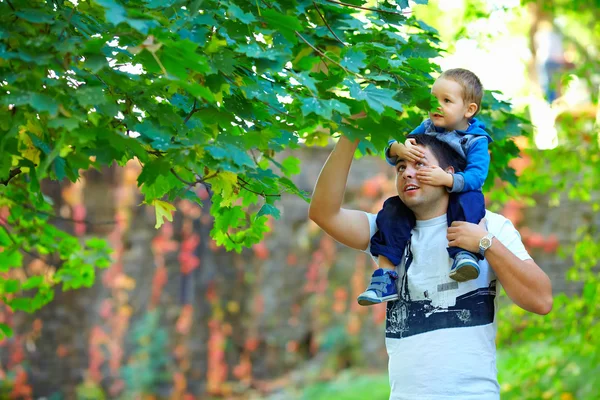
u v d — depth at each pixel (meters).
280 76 3.55
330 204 3.50
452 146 3.49
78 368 12.16
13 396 11.83
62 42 2.86
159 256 12.58
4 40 2.97
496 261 3.17
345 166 3.48
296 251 12.99
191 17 2.95
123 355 12.41
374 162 12.54
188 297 12.66
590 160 7.94
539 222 12.09
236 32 3.29
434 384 3.18
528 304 3.19
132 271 12.58
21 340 11.98
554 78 8.06
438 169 3.32
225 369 12.66
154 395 12.28
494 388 3.22
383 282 3.33
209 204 12.58
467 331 3.21
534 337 7.76
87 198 12.40
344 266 12.93
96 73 3.08
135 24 2.60
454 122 3.60
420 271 3.31
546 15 13.11
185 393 12.38
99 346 12.26
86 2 3.33
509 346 8.12
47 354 12.12
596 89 7.98
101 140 3.08
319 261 12.95
